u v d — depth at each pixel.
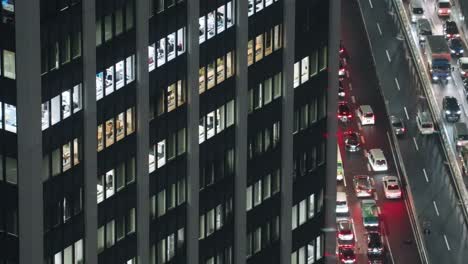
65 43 156.50
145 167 168.50
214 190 177.62
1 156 155.88
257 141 180.62
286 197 185.12
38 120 154.88
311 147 186.38
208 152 175.62
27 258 158.62
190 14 168.25
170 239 174.50
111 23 160.75
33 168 155.75
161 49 167.00
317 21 181.88
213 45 172.38
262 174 182.25
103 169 164.38
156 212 171.75
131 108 165.62
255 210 182.75
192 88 171.12
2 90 153.88
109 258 167.88
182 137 172.25
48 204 159.12
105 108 162.75
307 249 189.88
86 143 161.12
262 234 184.62
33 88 153.50
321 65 184.25
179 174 173.38
